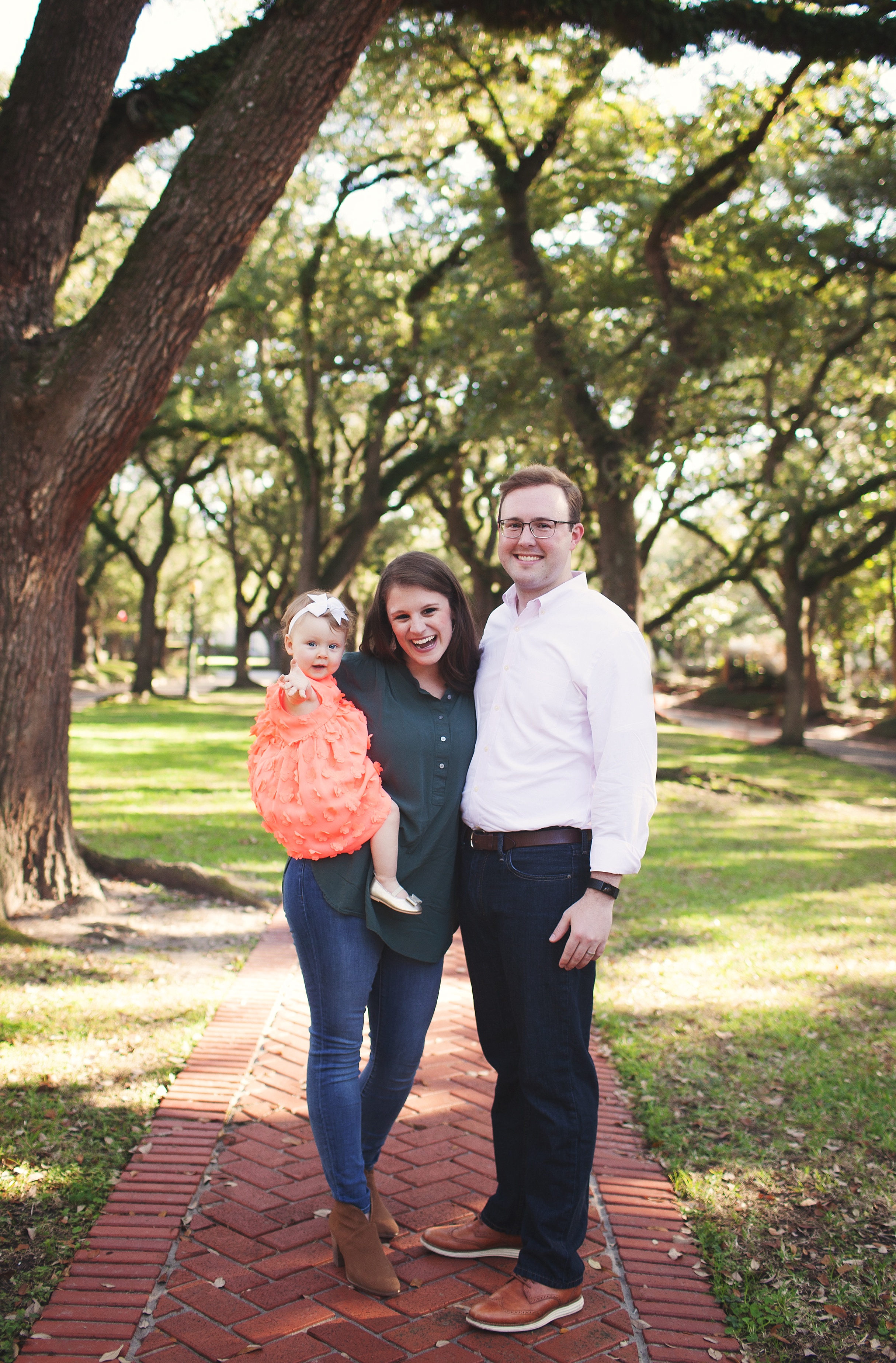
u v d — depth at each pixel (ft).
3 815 19.67
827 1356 7.68
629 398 46.73
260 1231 9.05
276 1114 11.51
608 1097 12.66
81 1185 9.71
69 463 18.35
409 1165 10.46
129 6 18.49
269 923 20.65
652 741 7.82
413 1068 8.70
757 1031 15.19
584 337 42.88
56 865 20.43
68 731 20.68
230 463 112.27
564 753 8.02
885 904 25.29
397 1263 8.71
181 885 22.99
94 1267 8.39
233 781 43.73
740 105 35.94
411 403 60.44
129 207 51.47
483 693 8.57
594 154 41.65
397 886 8.16
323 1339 7.60
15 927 18.70
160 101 21.24
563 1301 7.91
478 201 43.83
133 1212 9.29
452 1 24.56
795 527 72.95
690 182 36.73
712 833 36.73
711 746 78.69
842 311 48.52
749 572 85.76
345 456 93.61
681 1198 10.11
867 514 77.92
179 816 33.91
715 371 42.52
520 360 41.39
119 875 23.48
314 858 8.01
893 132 37.88
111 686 133.49
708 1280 8.68
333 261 52.60
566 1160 7.92
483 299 44.27
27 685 19.60
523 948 7.91
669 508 80.48
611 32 25.79
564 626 8.11
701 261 41.14
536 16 24.97
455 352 42.52
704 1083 13.12
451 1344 7.61
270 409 64.23
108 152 21.26
